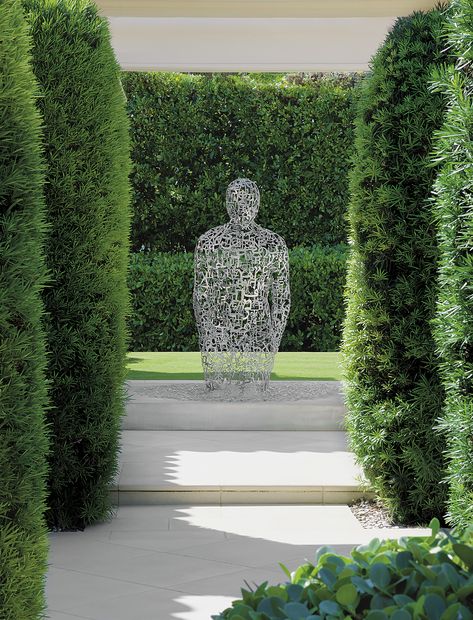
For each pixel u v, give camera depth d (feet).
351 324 20.71
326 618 7.39
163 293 49.19
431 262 19.49
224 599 15.20
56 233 19.02
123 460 24.58
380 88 20.03
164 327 49.39
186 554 17.93
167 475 22.86
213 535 19.36
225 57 37.76
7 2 10.99
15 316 10.96
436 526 9.47
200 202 51.37
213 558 17.66
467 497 13.42
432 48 19.57
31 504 11.07
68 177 18.80
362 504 21.98
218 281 30.42
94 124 19.17
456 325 13.48
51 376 19.11
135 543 18.75
